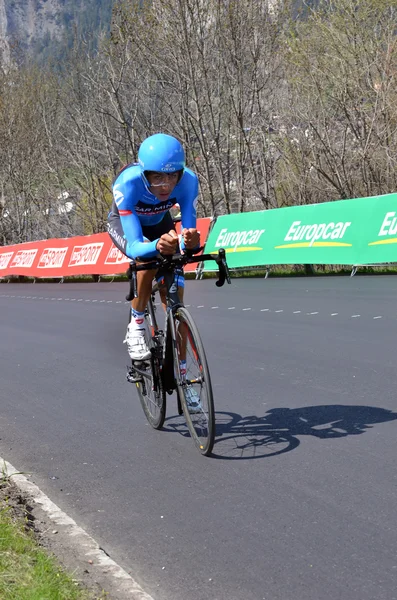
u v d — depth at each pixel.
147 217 4.44
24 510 3.36
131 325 4.44
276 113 20.66
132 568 2.81
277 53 20.36
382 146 17.92
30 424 5.07
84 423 4.97
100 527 3.23
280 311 9.59
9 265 25.48
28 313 12.80
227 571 2.71
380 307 8.98
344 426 4.31
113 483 3.77
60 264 22.08
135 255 4.09
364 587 2.49
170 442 4.36
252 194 21.80
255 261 14.31
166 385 4.29
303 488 3.43
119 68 23.95
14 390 6.21
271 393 5.24
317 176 19.39
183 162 4.05
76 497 3.62
